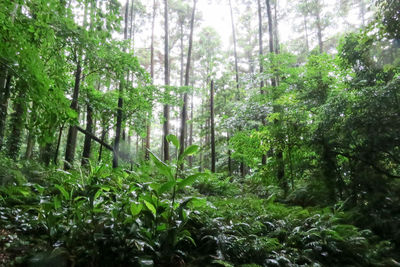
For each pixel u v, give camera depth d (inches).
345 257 140.9
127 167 359.9
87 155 348.2
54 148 344.8
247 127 410.6
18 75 103.9
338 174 204.4
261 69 478.0
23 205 136.1
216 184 338.0
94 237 108.5
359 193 189.0
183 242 136.6
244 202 242.4
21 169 203.9
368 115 180.5
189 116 1038.4
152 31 739.4
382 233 162.1
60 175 201.0
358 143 192.1
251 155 389.1
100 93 345.1
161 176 297.3
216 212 183.5
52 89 103.1
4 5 102.1
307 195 245.9
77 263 101.4
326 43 727.7
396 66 189.5
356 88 210.7
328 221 170.6
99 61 229.0
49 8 112.8
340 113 199.9
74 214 127.0
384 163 187.6
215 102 632.4
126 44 290.4
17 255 98.7
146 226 132.6
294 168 256.2
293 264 132.2
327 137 205.8
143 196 127.3
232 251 134.2
